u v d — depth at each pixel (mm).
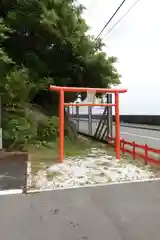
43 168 10148
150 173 9422
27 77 14719
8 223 5355
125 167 10383
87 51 17344
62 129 11477
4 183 8133
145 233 4875
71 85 18922
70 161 11539
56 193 7266
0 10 16188
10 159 11773
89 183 8203
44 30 15750
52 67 18062
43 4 14891
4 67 14211
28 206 6289
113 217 5621
